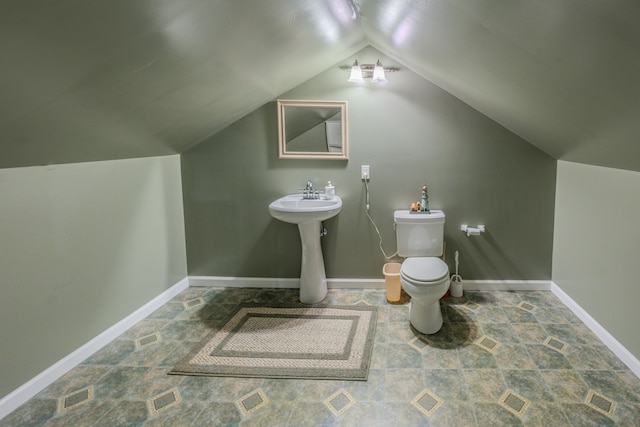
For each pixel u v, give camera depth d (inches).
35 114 49.8
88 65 45.5
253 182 116.8
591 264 89.5
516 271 113.3
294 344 86.6
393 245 115.5
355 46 103.1
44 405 67.3
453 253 114.0
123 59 48.4
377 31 85.9
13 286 66.5
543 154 106.6
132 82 55.9
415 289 85.1
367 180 113.2
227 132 114.6
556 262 109.0
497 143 107.6
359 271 118.4
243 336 90.7
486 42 53.6
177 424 62.2
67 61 42.6
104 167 86.6
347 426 60.9
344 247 117.5
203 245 121.8
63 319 76.6
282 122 112.4
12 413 65.3
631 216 73.7
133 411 65.4
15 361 67.0
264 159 115.2
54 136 59.5
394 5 60.9
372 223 115.3
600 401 65.0
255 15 56.2
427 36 67.4
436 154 110.0
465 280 115.3
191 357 81.9
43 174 71.5
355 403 66.4
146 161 101.3
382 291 116.6
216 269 123.0
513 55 52.4
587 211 91.3
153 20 43.8
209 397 68.9
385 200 113.7
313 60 95.2
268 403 66.9
